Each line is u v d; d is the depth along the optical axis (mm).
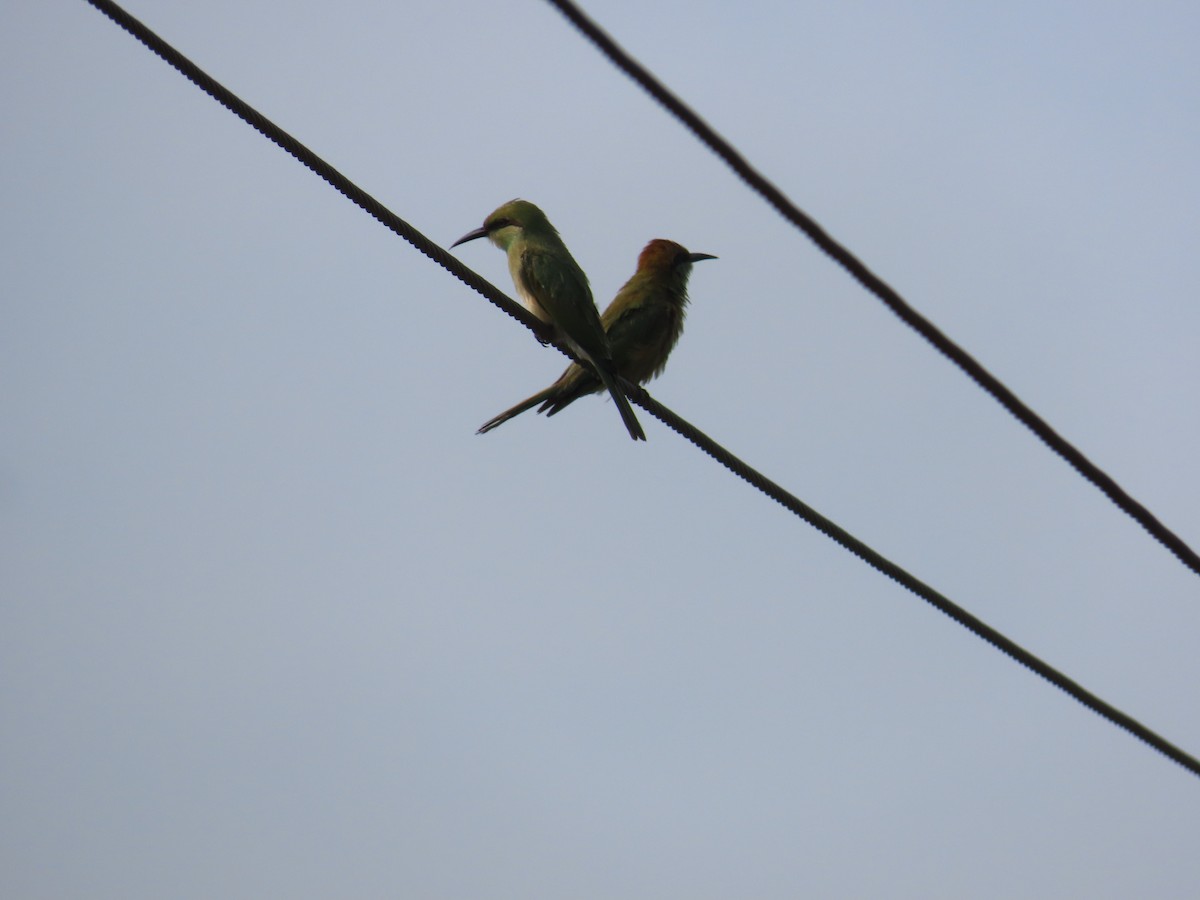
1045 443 10742
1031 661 11867
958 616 11641
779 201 8883
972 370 10117
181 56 9102
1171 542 11562
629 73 8047
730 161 8586
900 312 9656
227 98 9305
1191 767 12625
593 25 7816
